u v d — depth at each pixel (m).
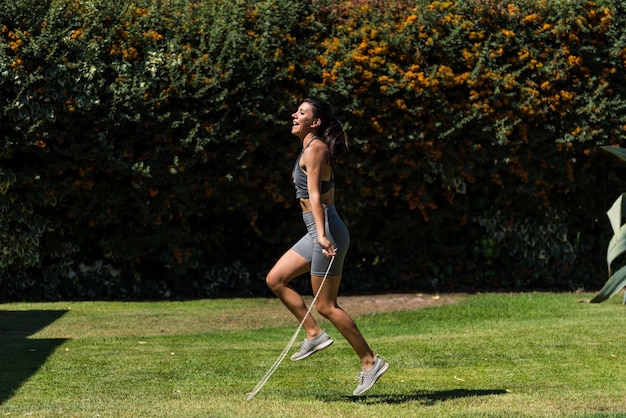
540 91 24.70
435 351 16.33
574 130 24.83
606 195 26.22
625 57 24.84
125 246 23.86
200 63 22.66
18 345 17.00
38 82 22.06
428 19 23.89
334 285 12.07
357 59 23.27
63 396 12.73
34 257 23.45
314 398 12.53
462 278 25.98
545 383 13.65
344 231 12.15
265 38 22.89
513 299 23.67
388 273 25.61
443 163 24.42
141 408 11.74
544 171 25.31
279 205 24.62
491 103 24.28
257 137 23.27
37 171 22.73
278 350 16.64
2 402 12.28
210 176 23.47
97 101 22.06
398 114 23.81
